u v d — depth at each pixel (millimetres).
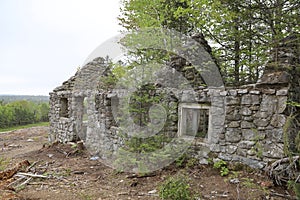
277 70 4164
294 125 3881
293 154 3805
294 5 5125
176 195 3410
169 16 7613
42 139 11602
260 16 5668
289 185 3438
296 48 4359
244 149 4344
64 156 6863
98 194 3861
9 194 3535
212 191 3684
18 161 6543
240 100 4398
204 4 5840
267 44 5414
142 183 4367
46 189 4121
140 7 7445
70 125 8219
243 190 3611
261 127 4129
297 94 4242
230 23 6230
